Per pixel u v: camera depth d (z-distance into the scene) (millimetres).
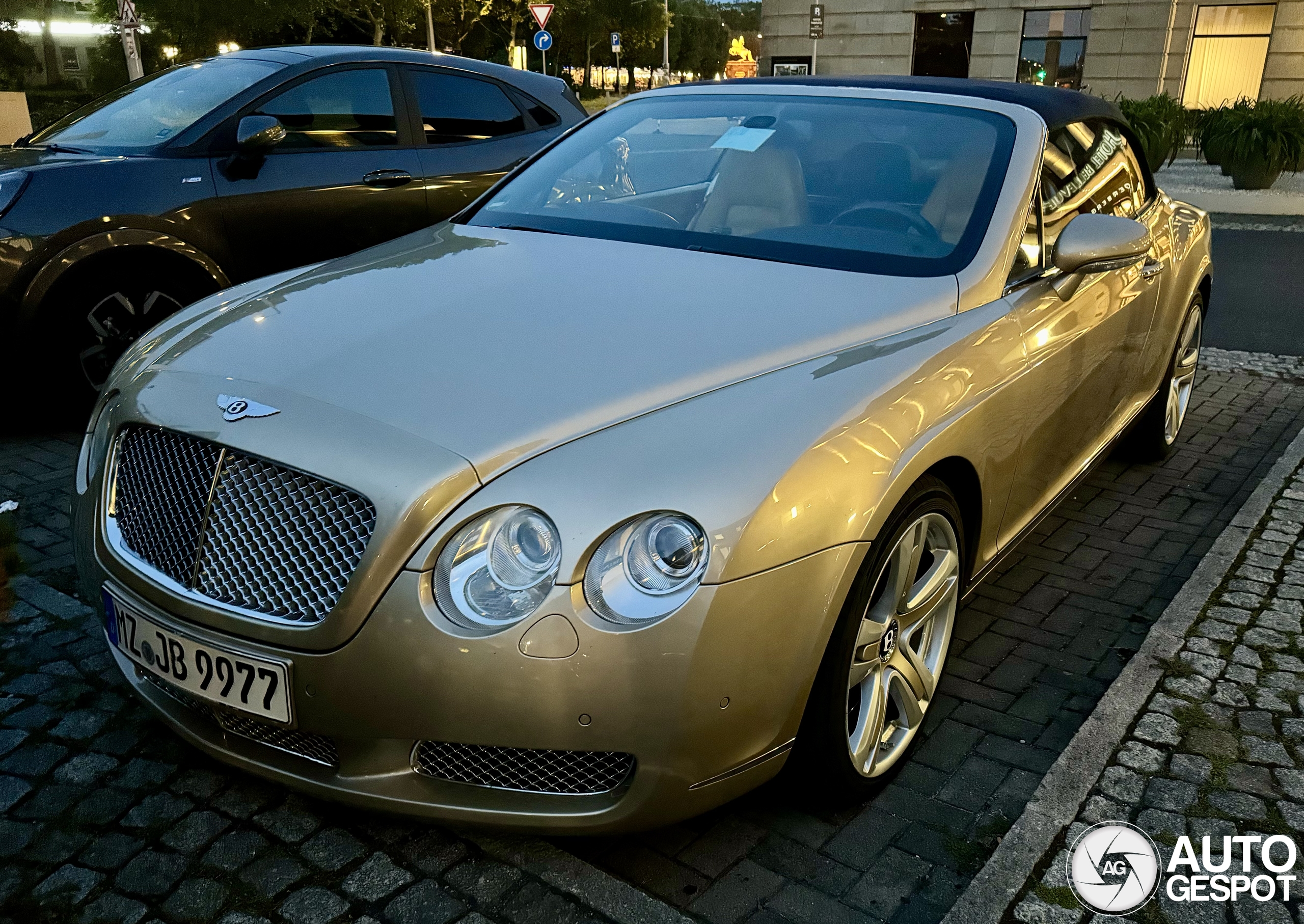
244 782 2355
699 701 1834
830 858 2182
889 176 2963
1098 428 3488
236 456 1987
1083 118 3504
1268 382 5871
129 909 1987
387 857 2127
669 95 3639
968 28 22312
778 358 2199
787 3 23766
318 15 26109
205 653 1976
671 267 2652
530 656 1782
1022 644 3092
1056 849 2174
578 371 2078
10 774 2361
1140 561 3656
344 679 1854
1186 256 4207
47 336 4453
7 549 3445
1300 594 3281
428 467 1843
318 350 2205
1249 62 20031
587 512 1798
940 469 2332
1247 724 2619
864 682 2283
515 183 3451
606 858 2166
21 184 4293
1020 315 2670
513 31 41156
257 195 4891
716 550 1812
